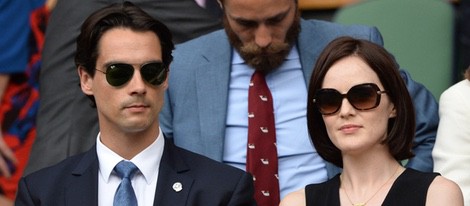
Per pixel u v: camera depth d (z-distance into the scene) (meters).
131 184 16.66
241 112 19.59
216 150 19.33
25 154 25.50
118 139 16.75
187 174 16.80
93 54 16.62
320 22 20.38
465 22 24.34
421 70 22.39
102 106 16.64
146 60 16.50
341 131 15.89
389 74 15.92
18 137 25.52
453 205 15.48
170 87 19.89
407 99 15.99
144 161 16.77
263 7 19.12
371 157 15.99
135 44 16.52
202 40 20.28
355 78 15.88
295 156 19.39
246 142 19.42
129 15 16.69
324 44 20.00
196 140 19.44
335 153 16.48
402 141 15.99
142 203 16.67
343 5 25.47
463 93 18.94
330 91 15.92
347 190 16.08
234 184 16.73
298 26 19.75
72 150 20.95
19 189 16.98
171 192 16.59
